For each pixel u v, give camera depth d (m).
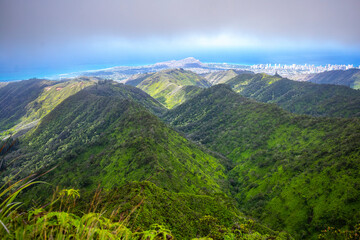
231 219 37.50
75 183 83.12
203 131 168.75
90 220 3.01
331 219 59.84
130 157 85.62
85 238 2.89
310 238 60.41
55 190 3.08
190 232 27.86
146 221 24.19
